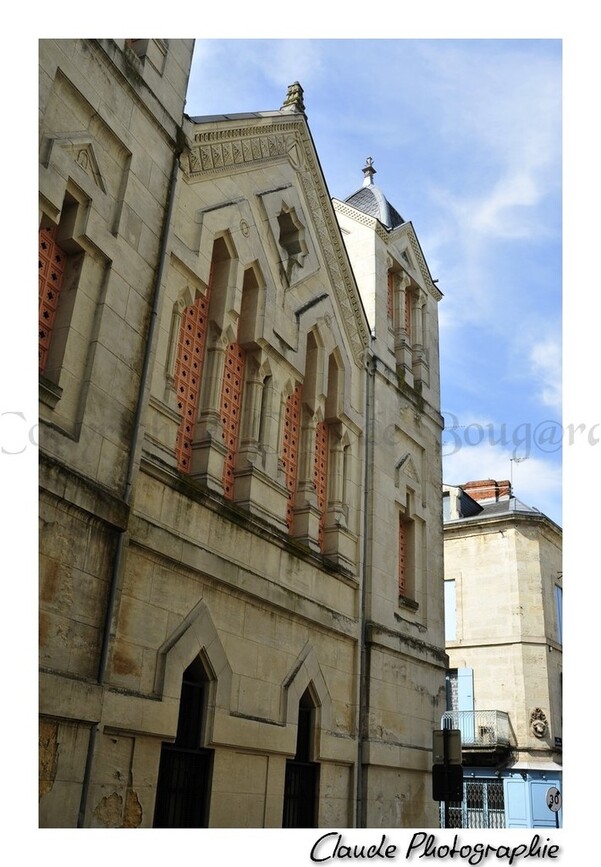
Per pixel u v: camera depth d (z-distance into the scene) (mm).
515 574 32281
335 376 17000
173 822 10188
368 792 14547
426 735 17266
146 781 9508
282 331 14867
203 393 12656
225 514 12031
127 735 9367
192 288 12375
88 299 9820
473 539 33844
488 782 29891
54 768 8055
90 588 8938
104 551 9258
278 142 15812
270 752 11953
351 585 15797
